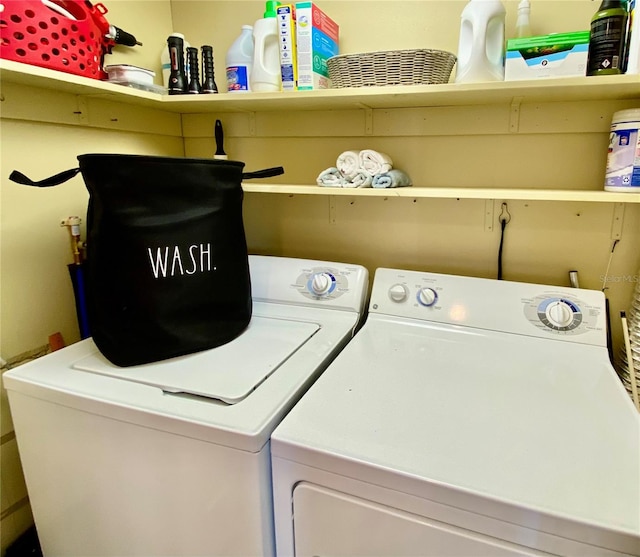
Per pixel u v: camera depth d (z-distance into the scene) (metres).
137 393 0.92
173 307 1.07
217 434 0.80
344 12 1.46
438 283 1.33
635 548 0.60
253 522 0.82
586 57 1.02
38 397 0.98
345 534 0.78
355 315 1.36
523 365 1.07
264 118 1.64
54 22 1.06
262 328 1.28
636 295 1.26
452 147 1.42
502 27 1.11
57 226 1.29
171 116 1.70
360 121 1.51
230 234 1.20
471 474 0.70
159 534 0.93
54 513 1.07
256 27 1.33
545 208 1.37
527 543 0.65
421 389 0.96
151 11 1.57
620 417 0.85
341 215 1.62
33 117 1.20
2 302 1.17
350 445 0.77
